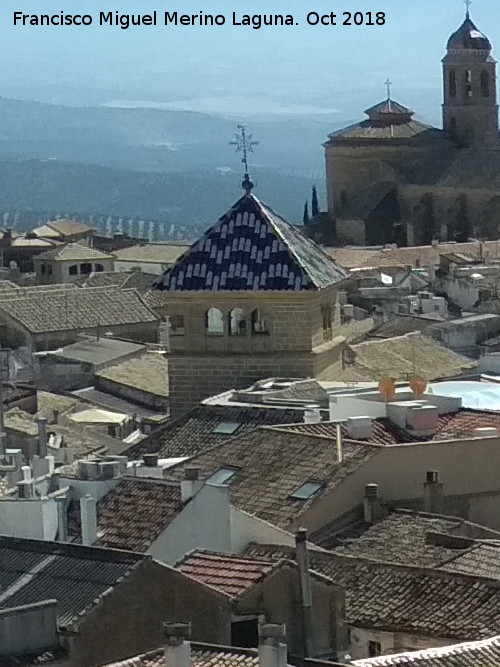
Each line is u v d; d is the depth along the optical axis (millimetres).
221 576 83688
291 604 83188
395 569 89438
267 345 150625
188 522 98062
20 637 75562
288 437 112875
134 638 78625
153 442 129750
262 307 150250
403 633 85312
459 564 94062
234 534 97375
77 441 158625
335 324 155750
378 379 157750
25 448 154625
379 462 107125
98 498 101875
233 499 107250
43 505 97312
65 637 76500
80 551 82625
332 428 117062
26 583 80812
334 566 91438
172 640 69375
